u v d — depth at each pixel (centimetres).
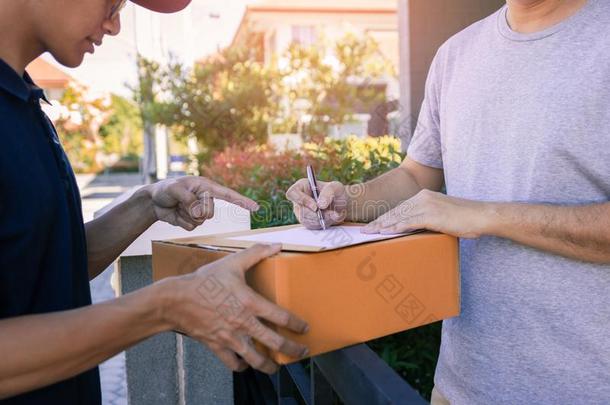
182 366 162
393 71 633
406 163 146
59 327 62
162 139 798
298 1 948
